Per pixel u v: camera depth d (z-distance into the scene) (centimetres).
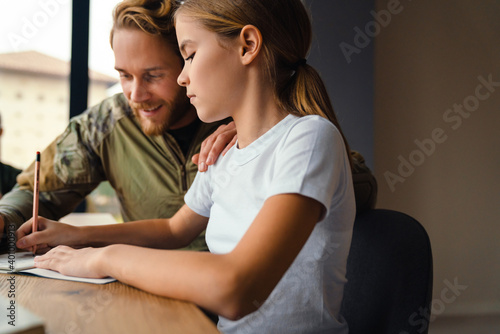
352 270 74
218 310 50
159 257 55
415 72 237
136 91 107
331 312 69
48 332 40
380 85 233
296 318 67
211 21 69
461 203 242
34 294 53
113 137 122
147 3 104
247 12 69
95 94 239
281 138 70
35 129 241
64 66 238
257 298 50
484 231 244
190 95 74
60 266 64
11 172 181
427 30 237
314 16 220
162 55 104
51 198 118
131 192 125
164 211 123
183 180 120
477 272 244
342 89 223
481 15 241
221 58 70
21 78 237
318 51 220
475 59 241
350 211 69
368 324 69
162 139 118
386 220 73
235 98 72
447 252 242
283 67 75
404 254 67
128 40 103
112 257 59
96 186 129
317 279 67
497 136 243
